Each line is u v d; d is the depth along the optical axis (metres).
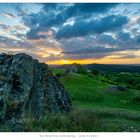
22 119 13.59
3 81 15.60
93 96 39.94
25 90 16.22
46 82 20.53
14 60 17.75
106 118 21.27
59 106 20.69
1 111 13.66
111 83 61.31
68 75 57.56
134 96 40.22
